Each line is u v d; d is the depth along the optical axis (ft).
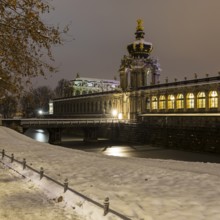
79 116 432.25
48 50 59.47
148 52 340.39
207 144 216.54
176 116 249.55
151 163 67.72
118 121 317.63
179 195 37.35
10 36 56.65
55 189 41.47
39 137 363.97
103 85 514.27
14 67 58.49
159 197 36.86
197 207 32.81
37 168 56.80
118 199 36.63
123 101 333.42
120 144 280.51
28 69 59.36
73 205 35.55
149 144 273.75
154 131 268.82
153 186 42.16
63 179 47.55
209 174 48.57
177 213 31.35
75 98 444.55
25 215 33.45
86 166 58.29
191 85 253.44
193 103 253.65
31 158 69.31
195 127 225.15
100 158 70.18
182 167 60.95
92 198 37.19
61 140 324.19
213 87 233.96
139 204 34.53
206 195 36.94
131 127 298.35
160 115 270.67
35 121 279.08
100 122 309.63
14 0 52.65
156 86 290.35
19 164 58.65
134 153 221.87
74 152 83.41
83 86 501.56
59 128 295.28
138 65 325.62
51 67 60.80
